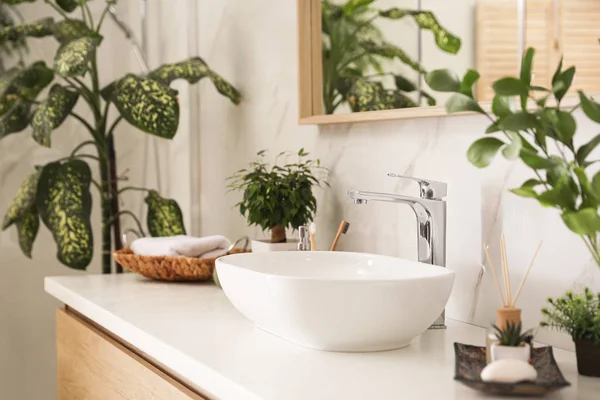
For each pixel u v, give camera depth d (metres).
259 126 2.18
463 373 0.97
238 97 2.24
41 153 2.76
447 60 1.47
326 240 1.88
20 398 2.76
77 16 2.80
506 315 1.04
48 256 2.78
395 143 1.62
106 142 2.48
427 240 1.38
